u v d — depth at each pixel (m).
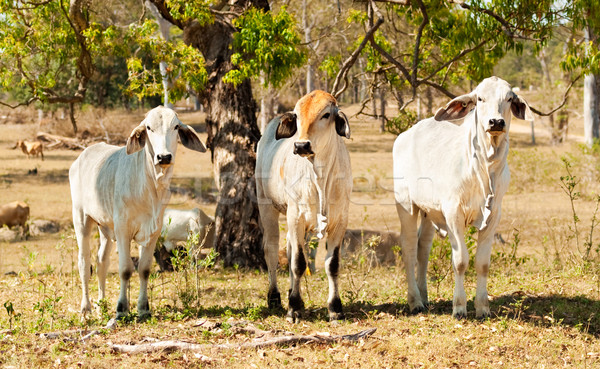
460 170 6.17
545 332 5.97
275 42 10.58
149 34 11.31
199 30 11.63
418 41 10.40
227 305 7.51
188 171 21.27
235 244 11.30
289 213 6.45
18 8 11.43
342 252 11.34
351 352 5.46
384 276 9.52
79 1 11.13
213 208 17.72
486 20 10.53
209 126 11.82
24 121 49.22
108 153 7.15
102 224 7.02
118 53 11.92
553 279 8.30
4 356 5.29
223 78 10.66
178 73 11.26
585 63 10.34
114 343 5.65
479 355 5.40
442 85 11.66
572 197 9.61
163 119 6.25
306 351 5.49
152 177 6.38
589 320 6.25
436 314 6.74
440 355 5.40
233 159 11.47
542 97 37.88
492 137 5.87
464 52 10.62
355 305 7.25
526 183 23.52
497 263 9.97
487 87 5.84
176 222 10.83
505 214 17.73
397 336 5.95
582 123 51.00
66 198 22.55
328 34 13.93
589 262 8.92
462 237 6.30
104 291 7.25
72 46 12.25
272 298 7.34
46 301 6.36
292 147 6.59
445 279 8.66
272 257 7.39
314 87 27.70
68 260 12.24
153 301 7.77
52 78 12.27
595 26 10.34
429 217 6.80
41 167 30.27
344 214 6.43
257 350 5.47
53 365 5.12
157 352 5.41
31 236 16.00
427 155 6.62
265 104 29.19
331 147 6.09
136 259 11.26
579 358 5.33
